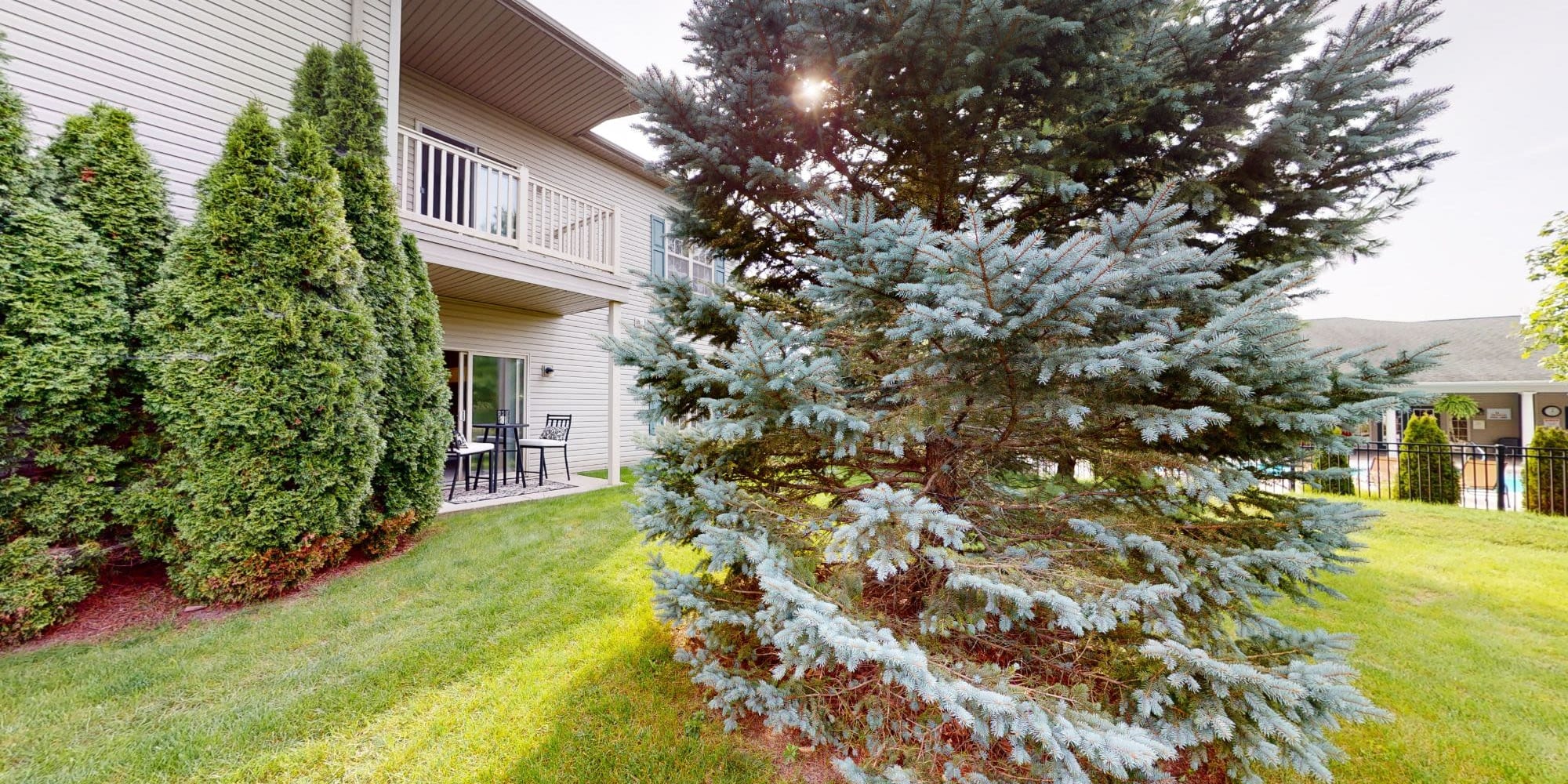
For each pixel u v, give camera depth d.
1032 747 1.80
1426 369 1.97
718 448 2.43
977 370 1.86
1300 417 1.80
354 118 4.27
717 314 2.78
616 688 2.43
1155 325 1.70
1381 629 3.09
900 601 2.44
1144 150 2.78
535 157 8.23
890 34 2.38
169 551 3.23
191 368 3.15
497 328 7.84
